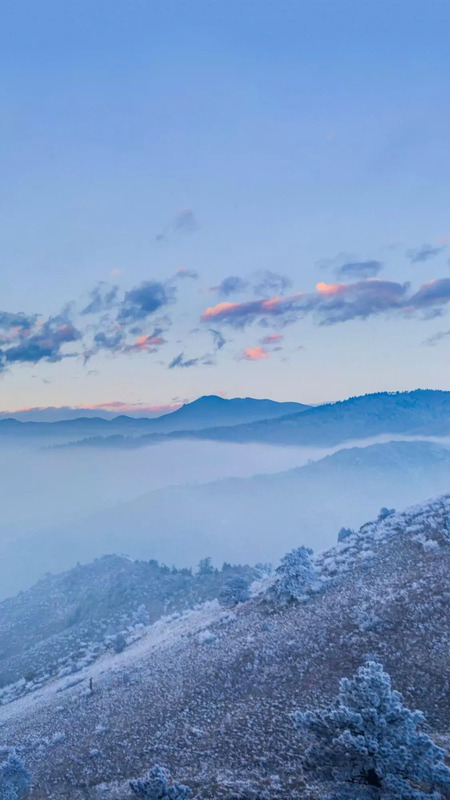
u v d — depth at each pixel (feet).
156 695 172.96
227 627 220.02
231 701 147.95
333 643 158.10
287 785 93.35
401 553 216.54
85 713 186.19
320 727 76.43
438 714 109.81
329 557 258.57
